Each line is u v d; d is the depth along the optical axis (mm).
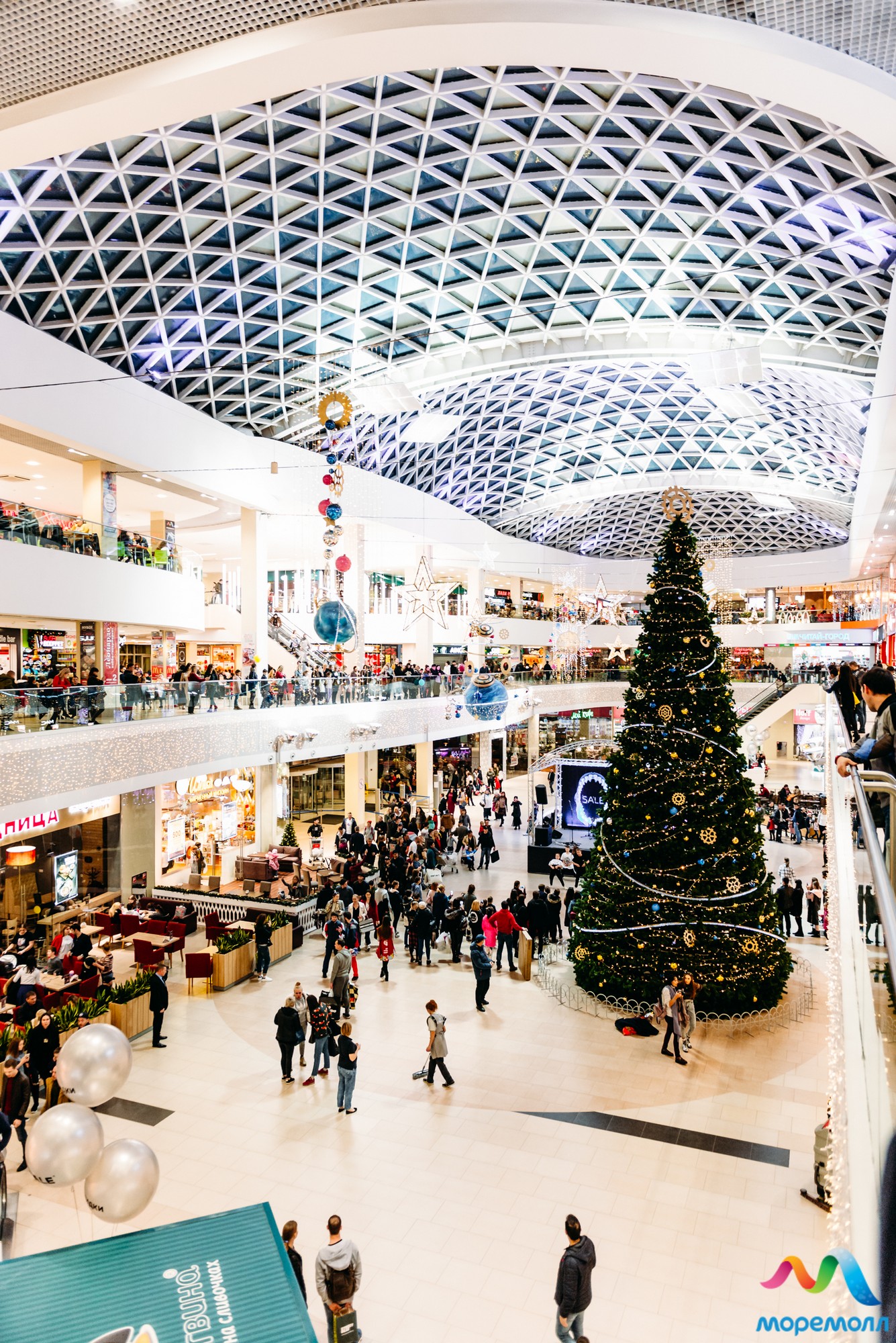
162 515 25812
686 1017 12328
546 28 5078
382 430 28656
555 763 28531
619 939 14188
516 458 38281
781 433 33906
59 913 18766
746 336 23766
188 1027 13773
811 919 17922
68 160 13477
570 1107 10977
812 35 4961
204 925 19344
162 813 22234
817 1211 8734
